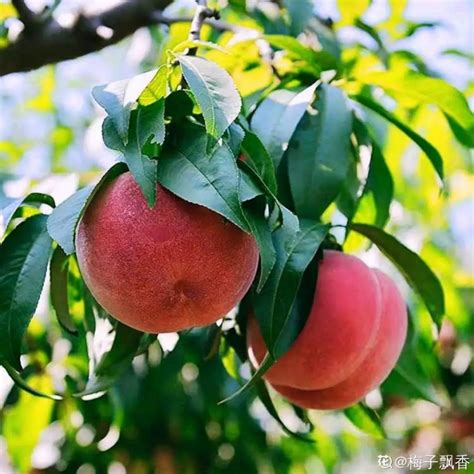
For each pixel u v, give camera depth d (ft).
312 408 1.61
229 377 2.64
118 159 1.27
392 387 1.82
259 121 1.53
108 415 2.23
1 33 1.93
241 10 2.17
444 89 1.75
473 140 1.81
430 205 2.64
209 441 2.81
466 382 3.35
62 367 2.05
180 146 1.25
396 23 2.25
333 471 3.40
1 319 1.36
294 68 1.72
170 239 1.22
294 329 1.44
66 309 1.51
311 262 1.48
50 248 1.40
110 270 1.24
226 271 1.25
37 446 2.43
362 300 1.51
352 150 1.73
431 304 1.69
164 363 2.50
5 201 1.46
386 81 1.77
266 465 2.96
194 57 1.25
